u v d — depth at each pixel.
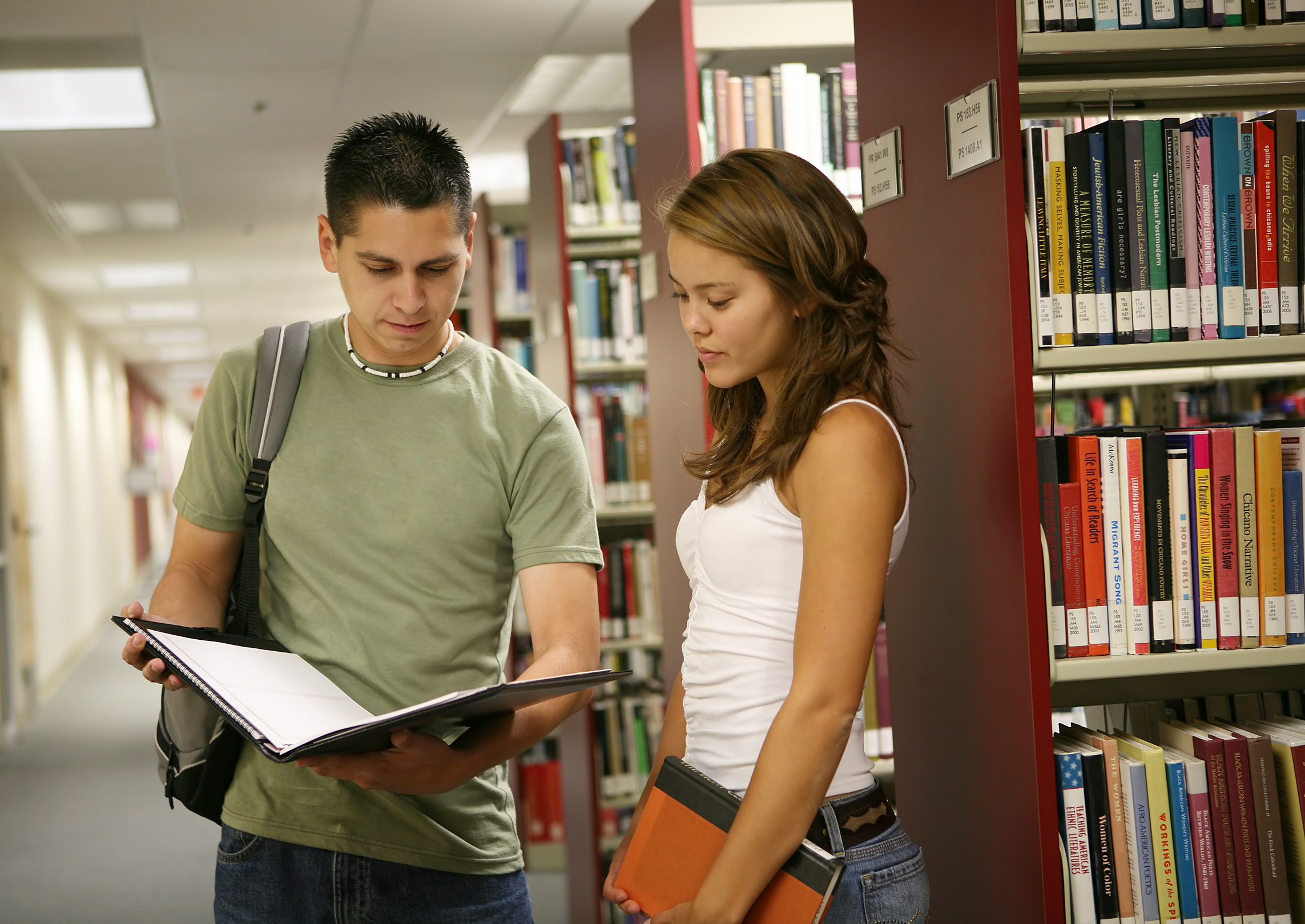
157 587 1.45
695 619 1.33
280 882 1.43
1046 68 1.62
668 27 2.69
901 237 1.78
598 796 3.44
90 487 12.35
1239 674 1.94
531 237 3.98
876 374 1.25
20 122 5.36
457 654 1.47
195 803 1.49
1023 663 1.48
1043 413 3.52
